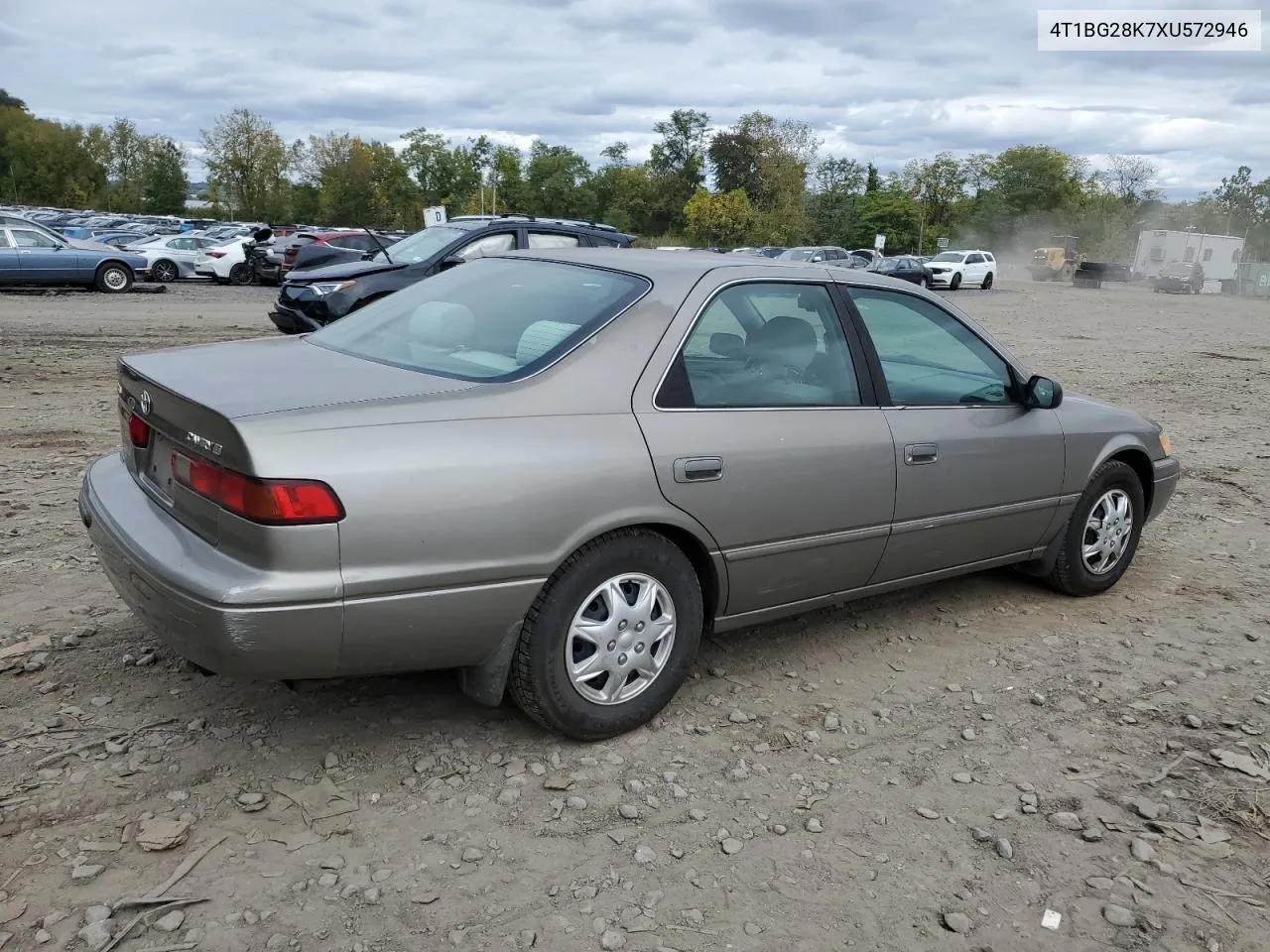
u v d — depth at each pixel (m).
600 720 3.39
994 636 4.62
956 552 4.43
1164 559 5.88
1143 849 3.02
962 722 3.78
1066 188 101.19
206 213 95.44
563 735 3.41
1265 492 7.58
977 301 34.41
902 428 4.05
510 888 2.72
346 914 2.58
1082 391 12.80
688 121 92.19
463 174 92.69
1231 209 111.62
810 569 3.86
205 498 2.91
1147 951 2.63
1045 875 2.91
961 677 4.17
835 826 3.08
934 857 2.96
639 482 3.28
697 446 3.42
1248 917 2.78
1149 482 5.36
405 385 3.18
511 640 3.16
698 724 3.65
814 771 3.39
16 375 10.12
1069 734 3.73
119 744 3.26
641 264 3.80
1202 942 2.67
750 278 3.80
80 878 2.64
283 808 3.00
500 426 3.08
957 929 2.66
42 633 4.01
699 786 3.25
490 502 2.99
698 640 3.59
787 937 2.60
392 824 2.96
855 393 3.99
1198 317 30.47
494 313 3.69
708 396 3.54
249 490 2.75
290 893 2.64
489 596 3.05
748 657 4.24
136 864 2.71
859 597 4.20
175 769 3.15
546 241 11.97
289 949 2.45
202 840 2.83
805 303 3.94
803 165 80.56
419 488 2.89
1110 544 5.13
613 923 2.60
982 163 103.81
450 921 2.57
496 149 94.44
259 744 3.32
